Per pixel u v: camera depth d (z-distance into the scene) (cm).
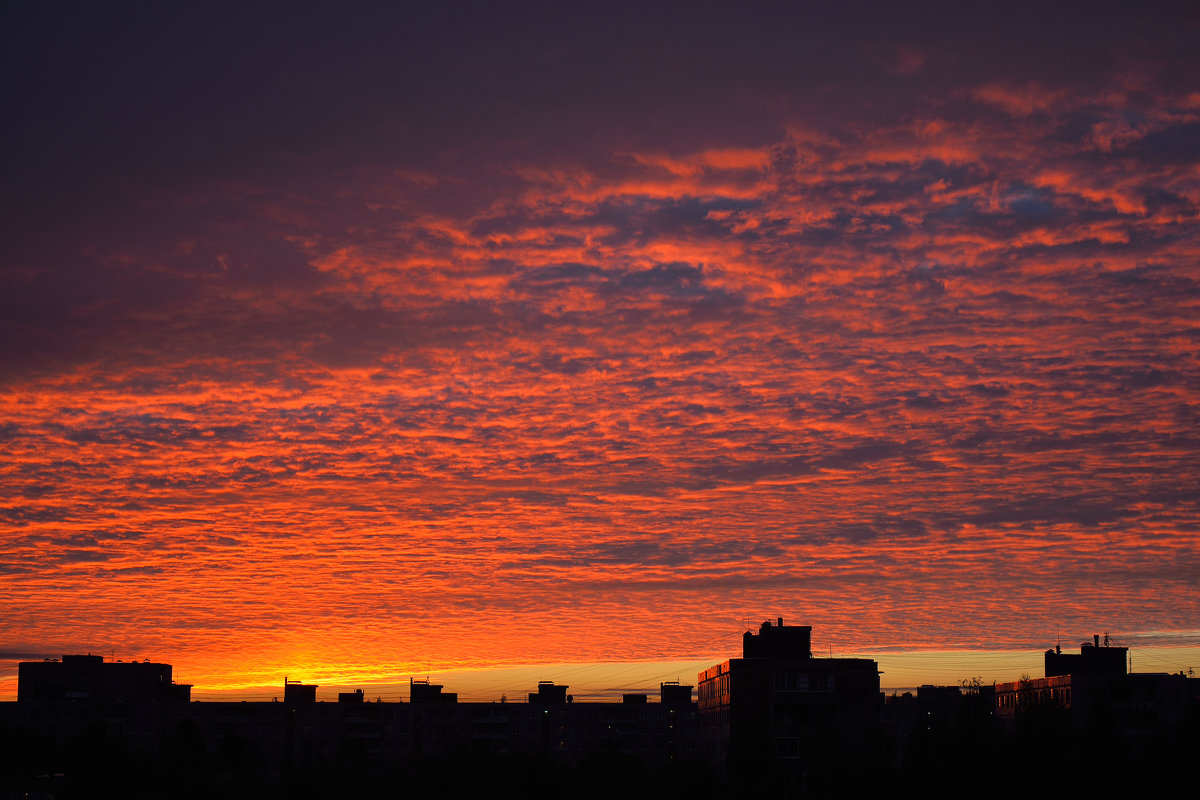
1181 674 18638
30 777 19188
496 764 18062
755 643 16350
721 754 16012
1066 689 18888
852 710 15150
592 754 18212
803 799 13238
